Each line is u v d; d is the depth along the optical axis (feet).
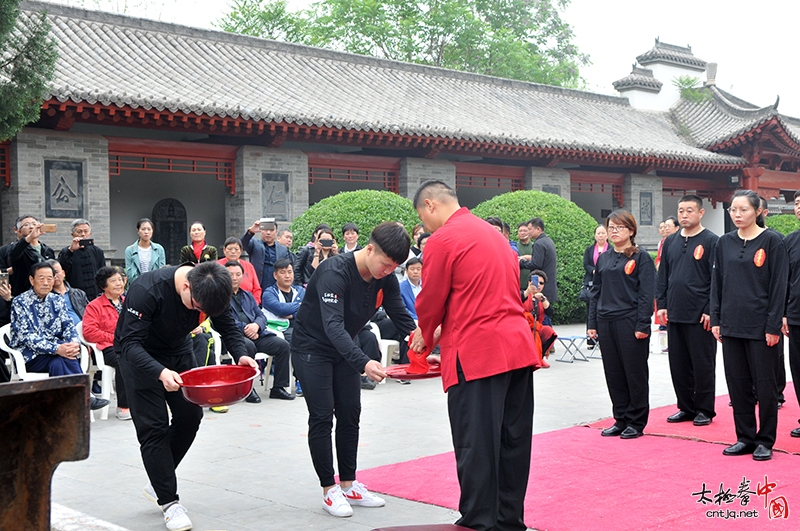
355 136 49.80
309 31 103.60
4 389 7.21
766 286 17.84
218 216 54.65
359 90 60.54
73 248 28.50
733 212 18.52
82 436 7.83
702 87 86.22
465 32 102.37
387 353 30.53
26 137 40.09
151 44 54.19
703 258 21.01
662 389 27.76
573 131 67.51
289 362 26.53
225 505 15.07
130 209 51.06
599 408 24.29
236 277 26.40
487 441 12.35
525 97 74.59
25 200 40.09
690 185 76.02
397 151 56.24
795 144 75.31
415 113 58.39
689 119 82.99
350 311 14.84
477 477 12.35
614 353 20.26
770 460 17.52
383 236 14.21
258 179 48.73
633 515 13.83
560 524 13.47
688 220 21.17
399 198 44.24
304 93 55.21
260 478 16.90
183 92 47.32
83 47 49.60
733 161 73.36
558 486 15.74
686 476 16.28
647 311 19.79
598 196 75.66
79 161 41.96
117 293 23.86
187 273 13.30
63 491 15.98
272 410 24.43
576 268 48.70
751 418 18.12
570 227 49.06
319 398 14.67
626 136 72.02
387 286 15.39
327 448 14.64
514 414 12.77
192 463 18.12
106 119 41.32
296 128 47.21
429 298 12.67
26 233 25.64
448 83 70.44
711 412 21.42
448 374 12.66
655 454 18.22
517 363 12.40
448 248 12.50
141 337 13.61
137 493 15.85
